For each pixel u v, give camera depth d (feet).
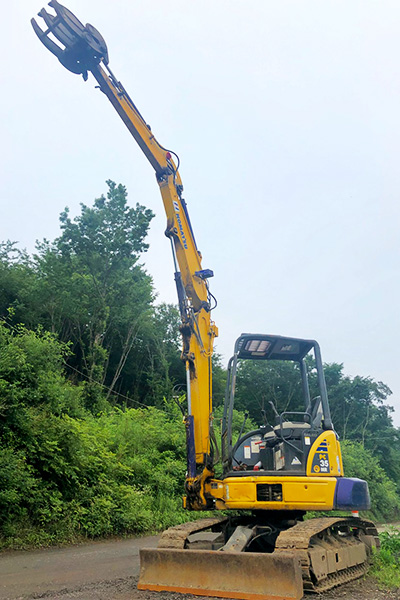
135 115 29.19
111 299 112.47
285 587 19.25
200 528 24.40
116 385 123.03
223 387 108.37
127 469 50.16
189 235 29.43
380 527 73.77
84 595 20.77
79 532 39.52
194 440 26.02
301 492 23.65
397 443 149.48
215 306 28.96
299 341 28.02
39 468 40.19
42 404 43.14
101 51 28.09
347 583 23.48
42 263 109.40
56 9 27.43
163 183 29.12
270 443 25.58
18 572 26.21
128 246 116.98
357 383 148.36
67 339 109.19
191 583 20.86
